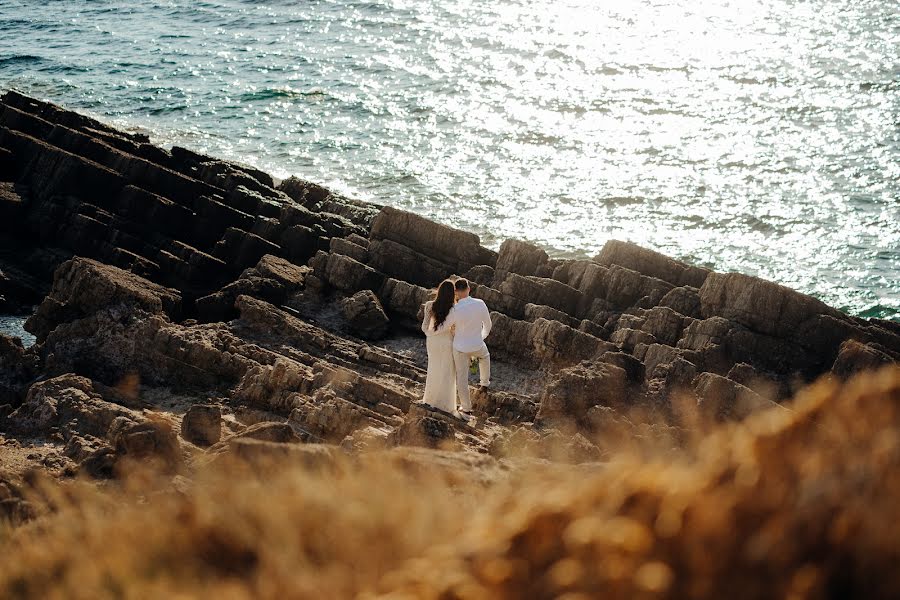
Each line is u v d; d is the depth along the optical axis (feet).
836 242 96.73
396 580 12.82
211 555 16.61
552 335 52.06
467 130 135.03
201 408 36.99
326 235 77.20
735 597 10.27
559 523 12.17
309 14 212.43
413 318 61.11
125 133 102.83
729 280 52.80
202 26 201.87
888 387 11.90
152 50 180.24
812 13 203.51
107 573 16.58
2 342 52.75
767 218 102.83
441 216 104.06
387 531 14.88
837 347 50.24
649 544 11.06
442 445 32.91
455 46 186.60
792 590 9.89
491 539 12.34
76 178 84.28
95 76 161.07
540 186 113.09
